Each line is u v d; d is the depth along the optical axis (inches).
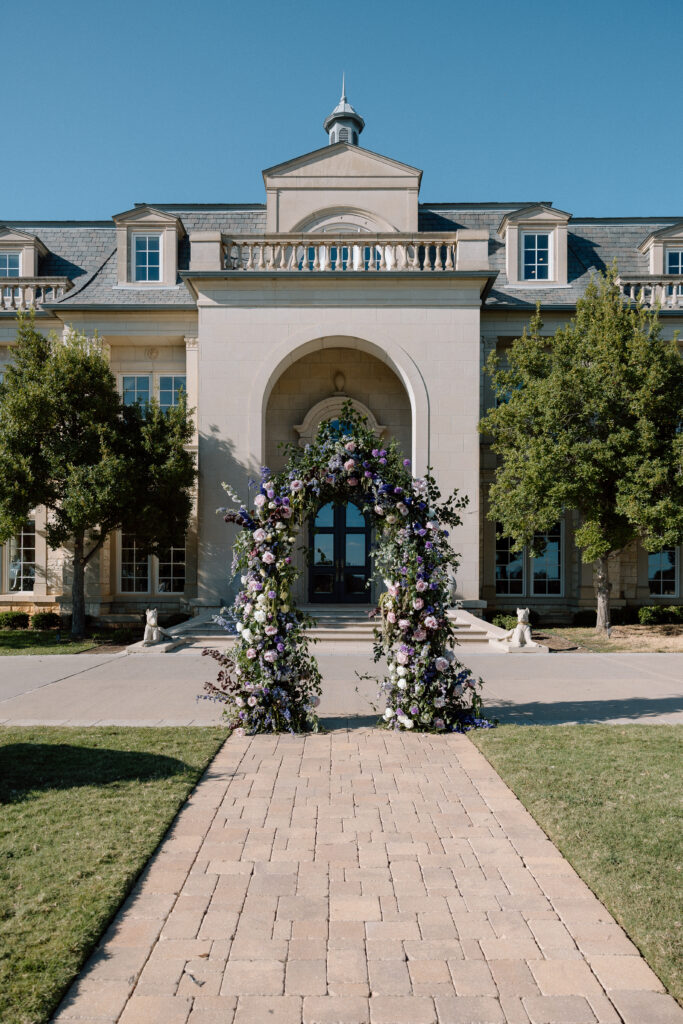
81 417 613.6
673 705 342.3
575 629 700.0
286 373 768.3
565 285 794.2
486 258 692.1
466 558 667.4
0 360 810.8
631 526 631.2
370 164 792.3
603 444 585.9
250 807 200.4
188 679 424.5
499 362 795.4
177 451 629.6
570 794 204.7
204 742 267.1
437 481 671.8
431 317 682.2
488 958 127.3
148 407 666.2
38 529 788.6
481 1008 113.7
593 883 152.3
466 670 299.4
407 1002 115.2
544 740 267.3
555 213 795.4
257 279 681.0
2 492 589.0
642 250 827.4
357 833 181.9
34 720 315.6
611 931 136.2
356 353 767.1
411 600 296.7
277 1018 111.5
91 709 339.3
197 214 877.8
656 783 214.4
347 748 262.7
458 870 161.3
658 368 578.9
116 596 789.2
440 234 692.7
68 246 852.6
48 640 642.2
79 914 138.3
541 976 122.0
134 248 800.3
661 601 794.2
